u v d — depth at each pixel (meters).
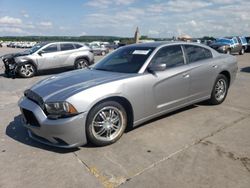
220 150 3.64
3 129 4.62
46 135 3.56
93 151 3.68
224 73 5.81
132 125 4.16
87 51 13.09
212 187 2.82
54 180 3.02
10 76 11.81
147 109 4.25
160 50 4.61
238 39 24.12
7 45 72.06
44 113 3.56
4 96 7.44
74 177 3.07
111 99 3.82
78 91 3.56
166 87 4.46
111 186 2.88
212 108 5.55
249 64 14.91
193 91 5.03
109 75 4.15
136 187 2.85
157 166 3.25
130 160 3.42
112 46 39.12
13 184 2.96
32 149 3.79
